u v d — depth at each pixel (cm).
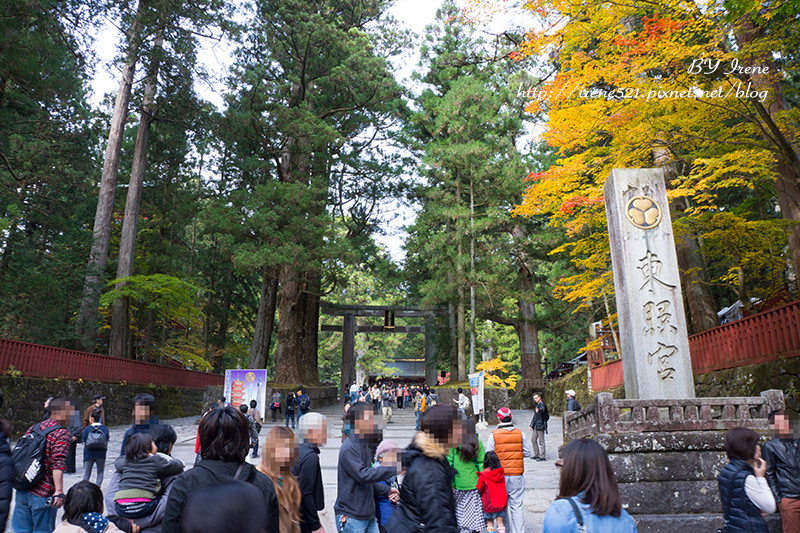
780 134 935
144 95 2727
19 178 1961
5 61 1487
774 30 959
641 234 926
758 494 352
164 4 2077
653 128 1090
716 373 1180
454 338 3331
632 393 885
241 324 4334
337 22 3131
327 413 2848
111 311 2838
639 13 1047
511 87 2703
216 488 127
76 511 343
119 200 3172
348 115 3556
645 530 619
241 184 3441
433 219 2758
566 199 1302
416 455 301
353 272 6112
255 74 2756
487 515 584
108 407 1966
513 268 2983
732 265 1758
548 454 1352
